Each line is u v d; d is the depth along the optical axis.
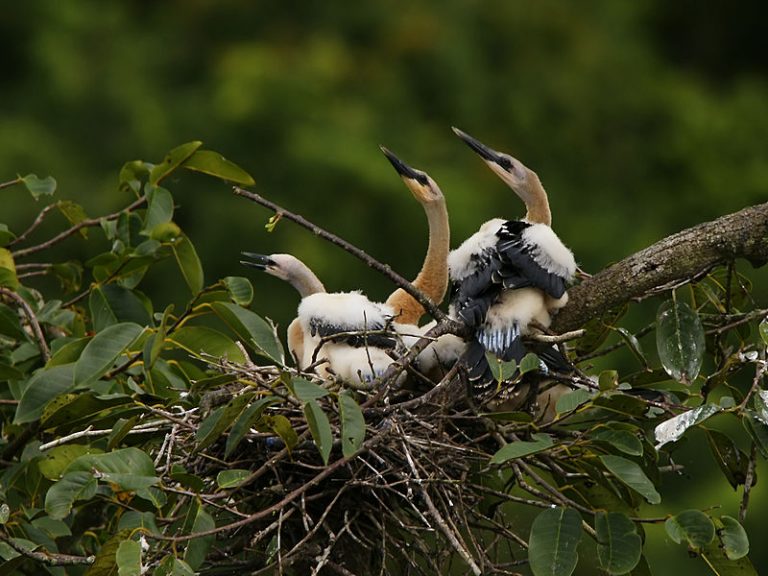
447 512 12.45
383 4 37.03
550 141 36.47
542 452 12.68
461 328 13.55
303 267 17.42
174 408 13.22
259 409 11.70
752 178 36.72
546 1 37.72
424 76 36.19
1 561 13.63
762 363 12.68
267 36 37.03
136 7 37.84
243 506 12.91
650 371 13.28
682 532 11.79
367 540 12.71
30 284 30.09
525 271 13.90
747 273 29.92
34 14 35.84
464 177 33.97
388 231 32.47
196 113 34.38
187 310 13.89
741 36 41.97
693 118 37.28
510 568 13.90
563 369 13.52
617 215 35.66
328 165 32.59
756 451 12.77
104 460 11.73
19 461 14.06
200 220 32.16
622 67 37.84
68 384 13.02
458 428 13.06
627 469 11.89
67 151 33.41
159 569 11.09
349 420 11.47
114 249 15.34
